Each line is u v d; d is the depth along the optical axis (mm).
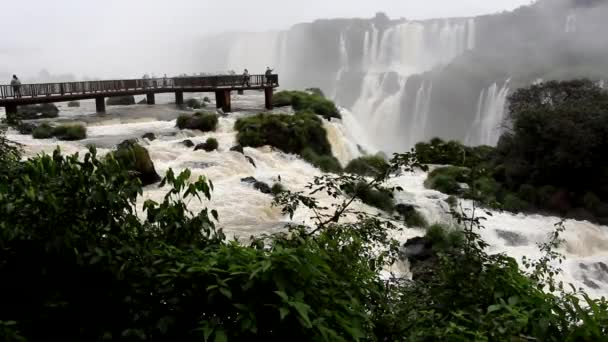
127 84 33000
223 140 23922
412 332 3758
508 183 22297
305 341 2945
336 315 3006
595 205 19641
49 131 22016
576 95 27328
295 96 37062
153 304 3133
